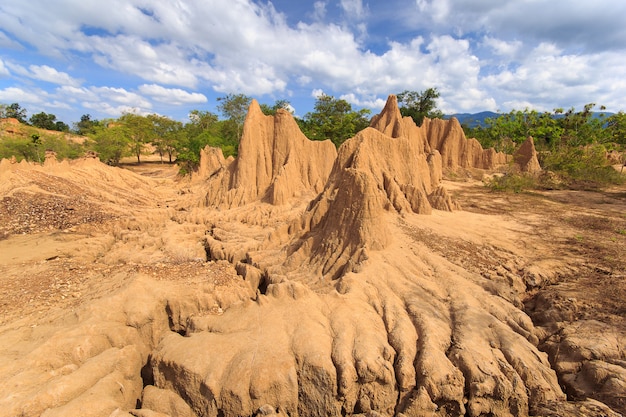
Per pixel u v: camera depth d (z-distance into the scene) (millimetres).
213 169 47281
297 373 9898
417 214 23266
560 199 35188
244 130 31438
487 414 9562
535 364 10453
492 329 11617
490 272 16406
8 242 20312
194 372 9672
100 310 11727
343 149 23875
